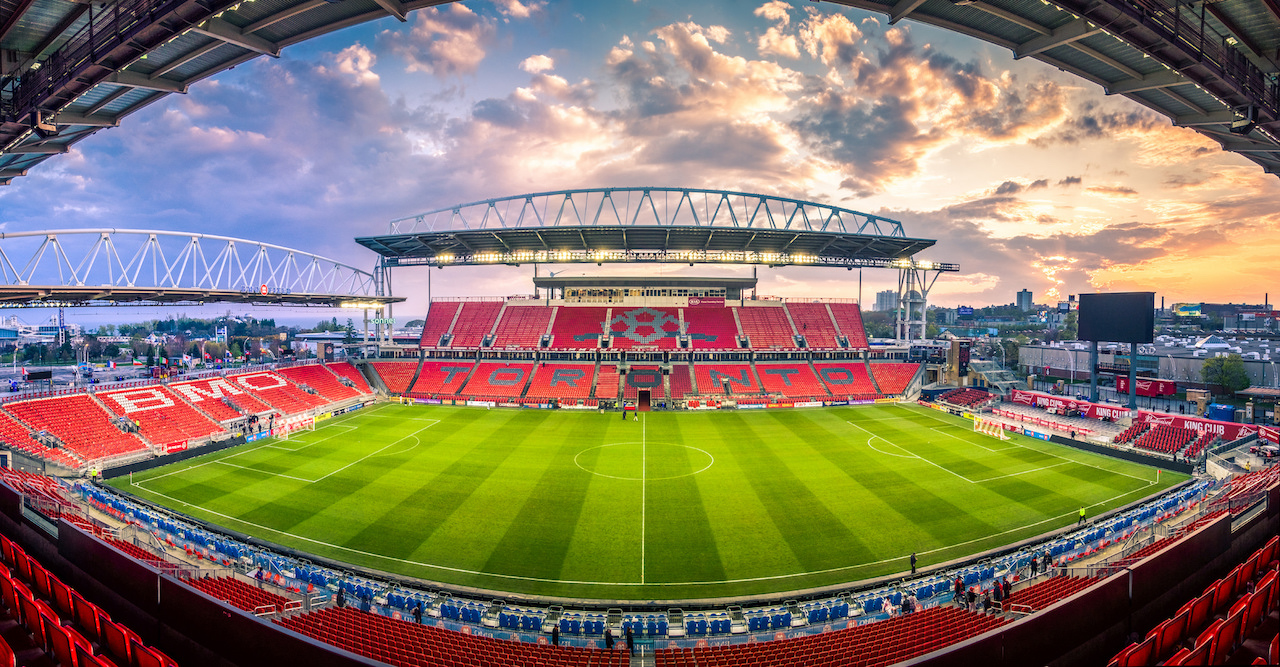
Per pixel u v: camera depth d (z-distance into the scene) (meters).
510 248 83.88
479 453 47.31
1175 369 84.75
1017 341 123.56
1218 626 11.44
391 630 18.59
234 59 21.89
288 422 55.50
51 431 42.09
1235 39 18.17
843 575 26.20
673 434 55.25
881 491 37.41
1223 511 24.72
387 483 38.81
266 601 19.95
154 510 33.03
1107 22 16.64
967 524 31.73
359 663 9.96
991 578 24.58
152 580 13.83
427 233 76.19
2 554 17.67
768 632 21.16
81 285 48.44
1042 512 33.38
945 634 17.69
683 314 88.81
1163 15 16.20
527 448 49.25
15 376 78.50
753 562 27.52
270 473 40.88
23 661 11.85
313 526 31.17
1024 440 52.22
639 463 44.44
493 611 23.02
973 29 20.00
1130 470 41.75
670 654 17.86
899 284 90.88
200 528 30.55
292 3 17.42
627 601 23.98
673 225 73.75
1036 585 22.09
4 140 22.53
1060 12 18.02
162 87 22.19
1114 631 13.28
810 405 71.75
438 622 21.75
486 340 85.38
